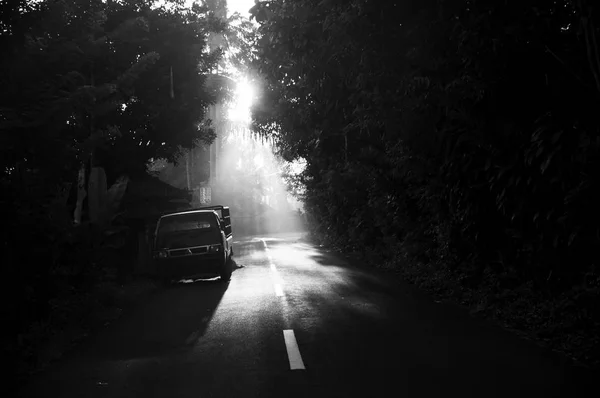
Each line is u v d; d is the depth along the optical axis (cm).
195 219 1845
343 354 786
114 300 1346
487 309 1078
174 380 692
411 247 1739
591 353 727
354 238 2784
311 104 2256
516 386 615
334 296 1355
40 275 991
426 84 1141
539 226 989
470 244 1330
